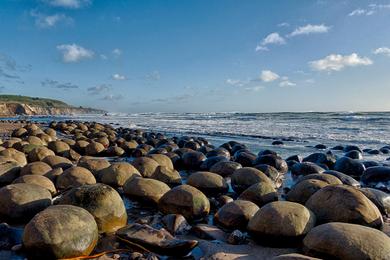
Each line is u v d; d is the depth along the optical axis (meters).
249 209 5.39
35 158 10.27
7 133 24.00
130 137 19.22
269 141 19.94
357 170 10.22
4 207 5.47
